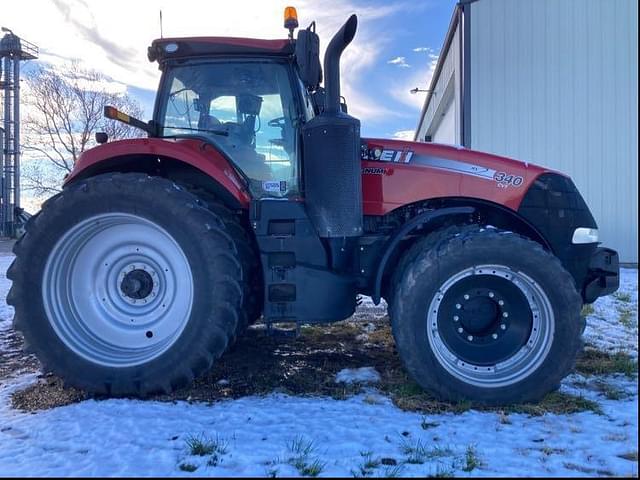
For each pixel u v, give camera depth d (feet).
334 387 12.06
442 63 51.42
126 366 11.40
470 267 10.85
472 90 36.27
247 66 12.98
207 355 11.15
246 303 12.95
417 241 12.20
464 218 12.57
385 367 13.50
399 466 8.25
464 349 11.12
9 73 102.53
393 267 12.62
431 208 12.60
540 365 10.80
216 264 11.14
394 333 11.12
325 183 11.67
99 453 8.79
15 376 13.28
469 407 10.68
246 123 12.94
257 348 15.30
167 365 11.19
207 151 12.69
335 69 11.81
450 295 11.11
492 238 10.87
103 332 11.93
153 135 13.32
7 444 9.23
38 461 8.52
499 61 35.65
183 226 11.22
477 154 12.61
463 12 36.22
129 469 8.21
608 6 33.24
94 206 11.44
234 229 12.40
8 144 103.19
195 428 9.71
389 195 12.37
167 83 13.24
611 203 33.71
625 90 33.17
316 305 11.78
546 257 10.81
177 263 11.78
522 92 35.27
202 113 13.12
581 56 33.96
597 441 9.08
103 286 12.10
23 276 11.48
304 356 14.52
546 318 10.88
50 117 106.11
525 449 8.84
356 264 12.52
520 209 12.29
